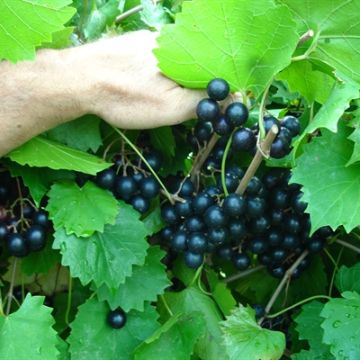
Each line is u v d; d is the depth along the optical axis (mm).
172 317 646
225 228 622
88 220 604
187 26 542
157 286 652
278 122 592
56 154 612
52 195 611
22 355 570
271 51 557
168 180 696
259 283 784
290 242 692
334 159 589
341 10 584
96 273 604
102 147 675
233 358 628
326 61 627
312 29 606
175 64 577
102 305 648
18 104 587
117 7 744
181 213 637
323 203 571
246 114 574
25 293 722
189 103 602
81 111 612
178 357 631
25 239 625
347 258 781
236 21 537
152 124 611
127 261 619
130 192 641
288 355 763
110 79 597
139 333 649
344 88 540
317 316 691
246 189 616
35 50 578
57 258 672
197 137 640
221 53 562
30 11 516
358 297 647
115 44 614
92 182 644
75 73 596
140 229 632
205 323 658
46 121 607
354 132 568
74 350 625
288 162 643
